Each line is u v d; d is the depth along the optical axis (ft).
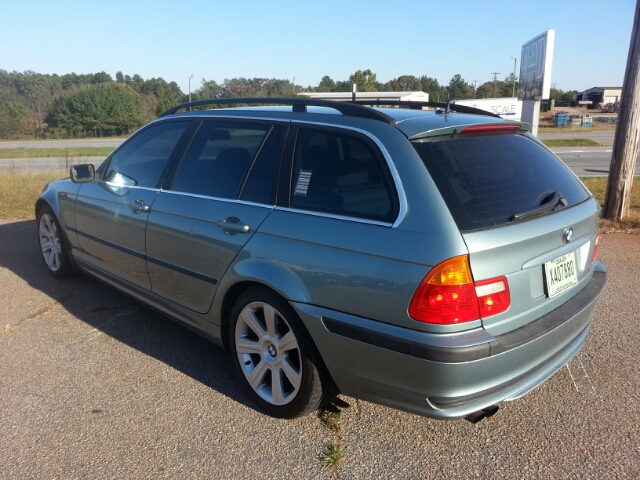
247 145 11.14
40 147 115.85
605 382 11.37
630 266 18.75
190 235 11.34
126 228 13.41
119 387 11.37
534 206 8.93
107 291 17.11
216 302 11.02
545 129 138.31
